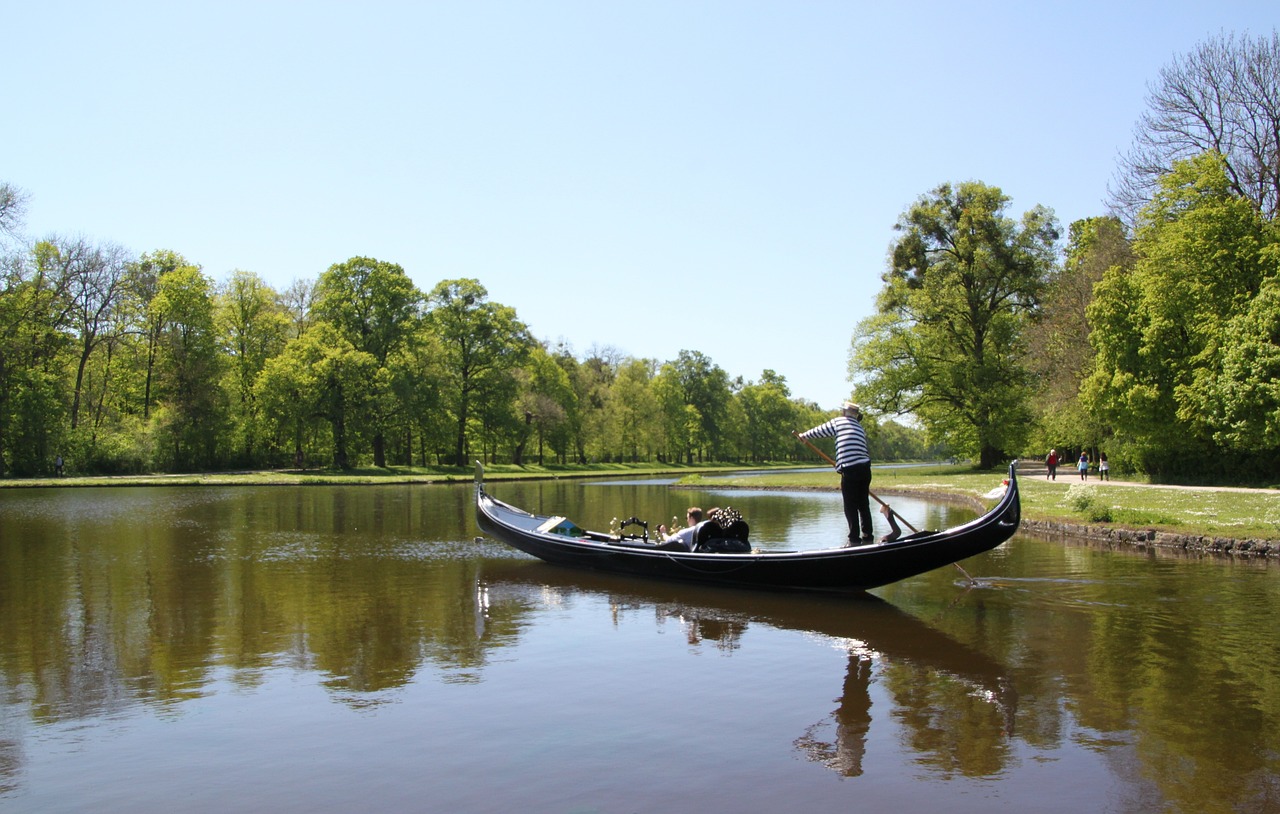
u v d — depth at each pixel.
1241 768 6.28
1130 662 9.04
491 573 15.23
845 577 12.42
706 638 10.37
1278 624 10.66
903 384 49.47
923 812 5.65
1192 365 29.20
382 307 60.12
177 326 52.94
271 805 5.79
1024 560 15.96
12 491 39.47
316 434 60.28
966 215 48.91
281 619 11.41
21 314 44.84
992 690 8.19
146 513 27.89
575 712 7.65
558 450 82.50
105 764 6.52
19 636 10.45
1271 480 28.47
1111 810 5.65
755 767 6.41
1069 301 40.03
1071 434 40.00
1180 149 32.56
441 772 6.33
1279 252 26.92
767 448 118.31
